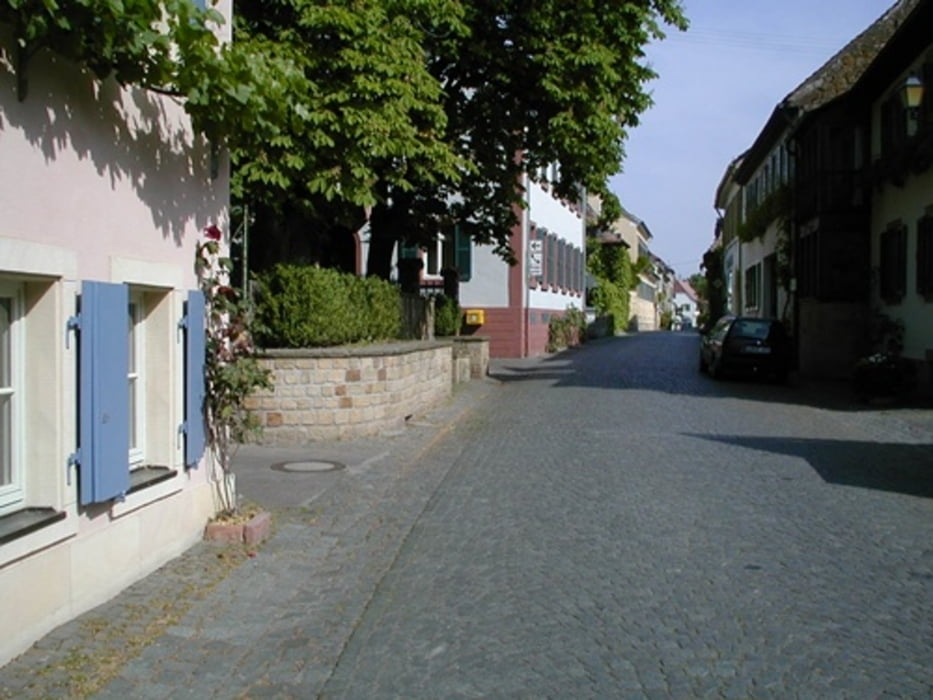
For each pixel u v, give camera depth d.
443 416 16.20
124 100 6.14
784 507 9.27
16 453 5.39
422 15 15.96
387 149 14.20
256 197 14.35
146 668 5.14
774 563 7.28
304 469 11.07
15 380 5.38
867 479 10.78
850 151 25.02
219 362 7.75
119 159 6.08
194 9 5.82
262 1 14.28
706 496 9.77
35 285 5.37
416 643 5.63
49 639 5.34
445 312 22.88
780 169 31.62
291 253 17.44
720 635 5.69
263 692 4.95
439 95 16.28
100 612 5.86
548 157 20.02
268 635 5.80
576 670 5.16
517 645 5.56
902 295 21.59
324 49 14.20
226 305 7.75
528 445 13.32
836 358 24.80
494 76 18.98
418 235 21.03
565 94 18.75
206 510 7.77
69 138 5.48
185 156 7.13
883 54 21.19
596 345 44.59
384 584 6.83
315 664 5.35
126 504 6.29
